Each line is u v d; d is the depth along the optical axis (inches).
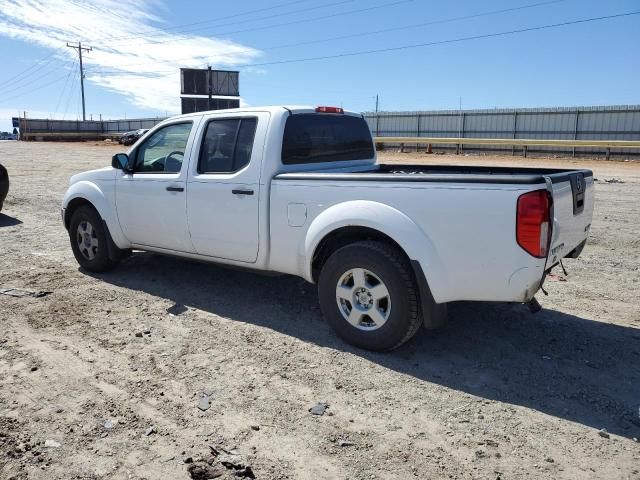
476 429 127.9
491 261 145.3
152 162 224.8
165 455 116.6
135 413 132.9
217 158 200.7
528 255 141.0
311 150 201.9
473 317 197.6
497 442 122.7
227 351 168.6
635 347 173.6
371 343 165.9
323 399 140.7
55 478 108.7
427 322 157.4
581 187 173.3
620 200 497.7
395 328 160.7
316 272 183.5
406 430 127.3
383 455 117.6
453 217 148.6
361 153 233.6
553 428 128.6
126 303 210.8
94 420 129.5
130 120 2632.9
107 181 236.4
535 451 119.5
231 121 198.5
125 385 146.5
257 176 186.5
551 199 141.6
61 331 182.2
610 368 159.6
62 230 358.6
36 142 2349.9
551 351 170.7
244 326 188.7
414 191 154.0
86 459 114.9
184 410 134.6
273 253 187.0
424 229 153.1
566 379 152.8
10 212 430.0
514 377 153.8
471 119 1419.8
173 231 215.0
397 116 1540.4
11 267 260.2
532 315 200.2
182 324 190.1
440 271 151.7
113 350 168.1
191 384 147.6
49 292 222.1
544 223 140.1
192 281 239.0
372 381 150.6
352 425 129.0
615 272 258.5
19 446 118.7
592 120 1245.7
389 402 139.6
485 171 221.5
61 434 123.6
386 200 158.9
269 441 122.3
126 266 261.9
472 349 171.6
